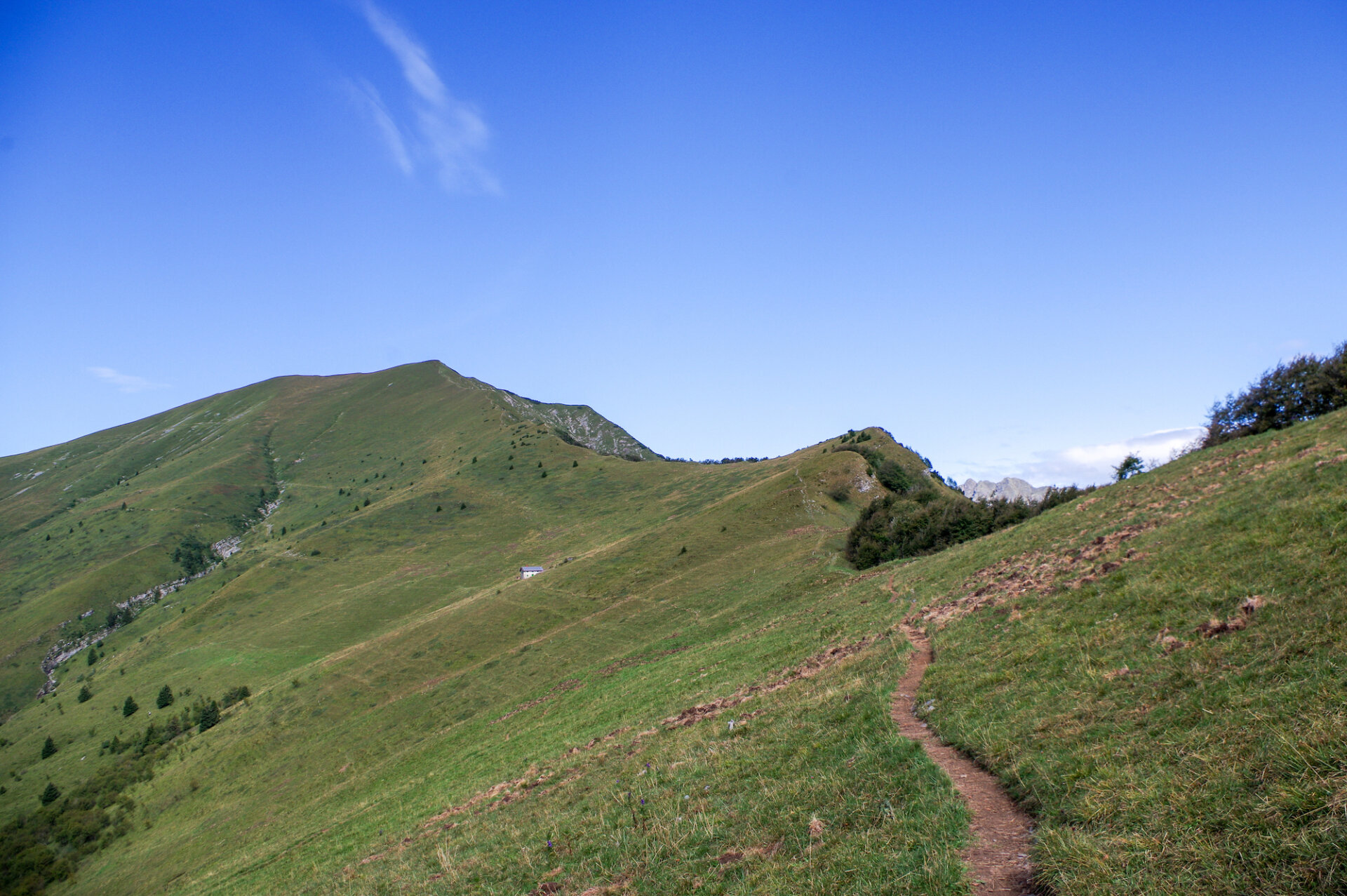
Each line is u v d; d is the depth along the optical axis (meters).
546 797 23.67
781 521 110.69
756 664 34.34
